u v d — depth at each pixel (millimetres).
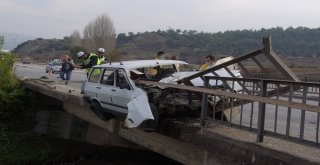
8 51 20516
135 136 10312
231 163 6340
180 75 8914
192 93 8258
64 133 15898
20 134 16156
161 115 8516
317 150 5789
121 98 9062
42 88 17094
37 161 13672
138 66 9172
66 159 13914
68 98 14242
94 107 10672
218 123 7074
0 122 17078
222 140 6613
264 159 5719
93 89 10516
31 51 110812
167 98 8320
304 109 4840
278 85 5914
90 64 14719
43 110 17188
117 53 42094
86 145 14797
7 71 19328
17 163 13422
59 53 90250
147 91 8414
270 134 5969
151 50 66938
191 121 8195
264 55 6270
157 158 12875
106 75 10148
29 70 42250
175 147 8398
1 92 17406
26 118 17531
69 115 15914
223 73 8758
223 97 7086
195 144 7398
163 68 9727
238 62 6945
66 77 20281
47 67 36156
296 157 5305
